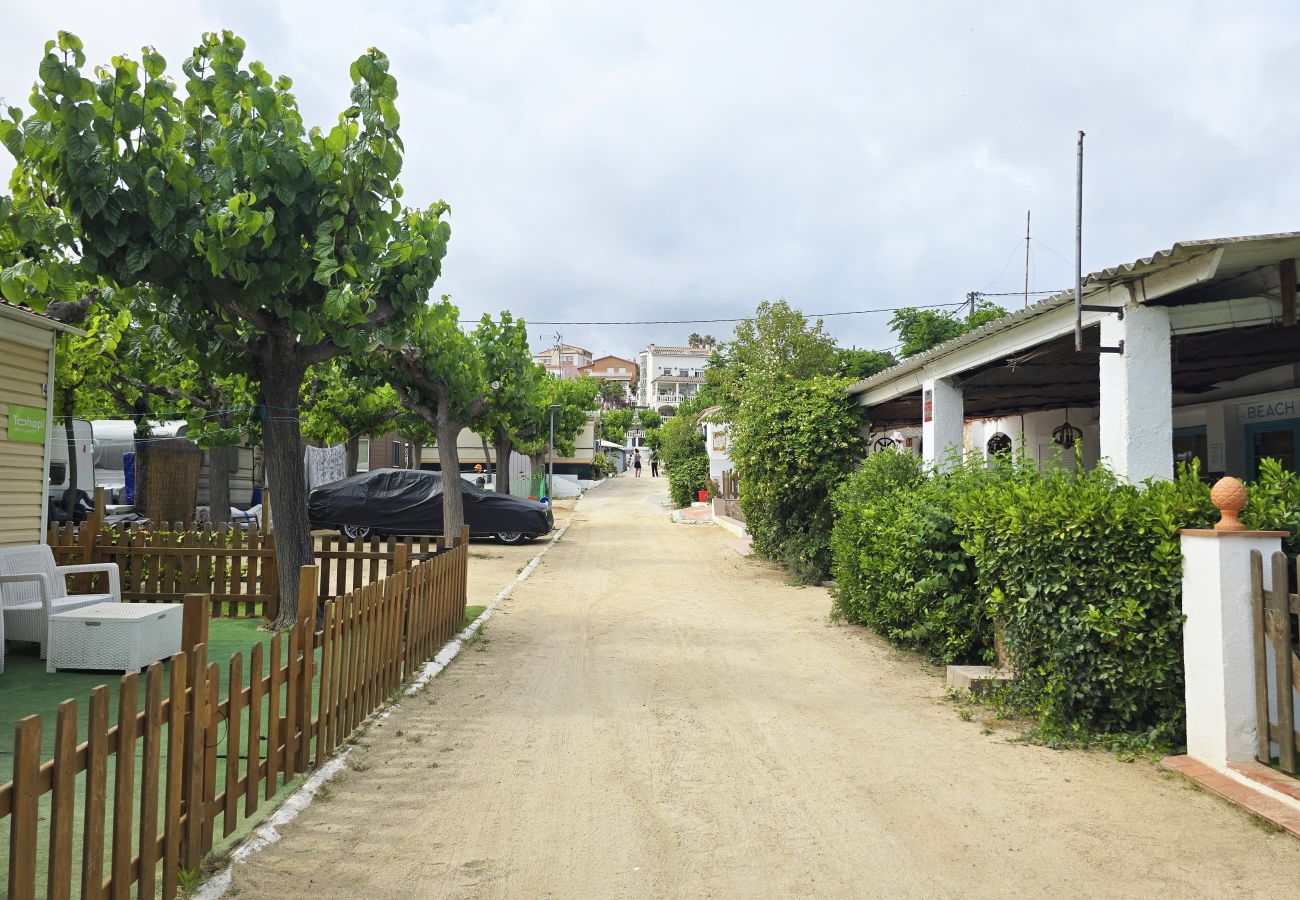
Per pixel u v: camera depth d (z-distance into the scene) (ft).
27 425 28.02
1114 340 24.00
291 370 29.45
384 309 29.40
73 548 31.53
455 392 55.88
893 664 26.30
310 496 66.28
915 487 32.37
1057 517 18.40
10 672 22.52
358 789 15.48
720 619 34.47
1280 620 15.29
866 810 14.73
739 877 12.25
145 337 33.58
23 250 24.61
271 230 23.84
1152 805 14.85
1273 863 12.58
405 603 23.36
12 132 22.02
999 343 31.50
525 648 28.48
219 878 11.60
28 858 8.38
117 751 9.77
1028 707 19.94
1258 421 38.60
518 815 14.40
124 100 22.86
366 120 25.64
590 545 67.72
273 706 14.53
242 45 25.27
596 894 11.71
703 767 16.90
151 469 59.06
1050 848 13.16
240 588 32.96
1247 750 15.79
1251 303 23.24
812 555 45.50
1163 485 18.53
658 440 237.66
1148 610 17.46
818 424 45.98
